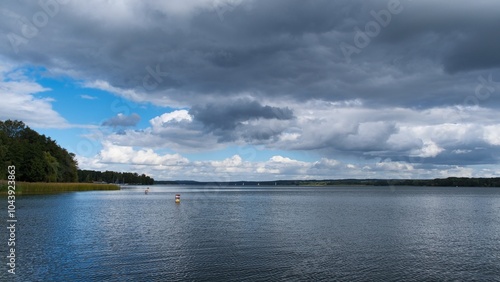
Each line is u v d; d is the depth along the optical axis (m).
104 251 31.08
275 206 87.94
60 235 38.59
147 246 33.47
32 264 26.62
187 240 36.72
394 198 139.00
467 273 25.56
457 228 47.31
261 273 25.09
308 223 51.53
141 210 71.31
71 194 126.62
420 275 25.00
